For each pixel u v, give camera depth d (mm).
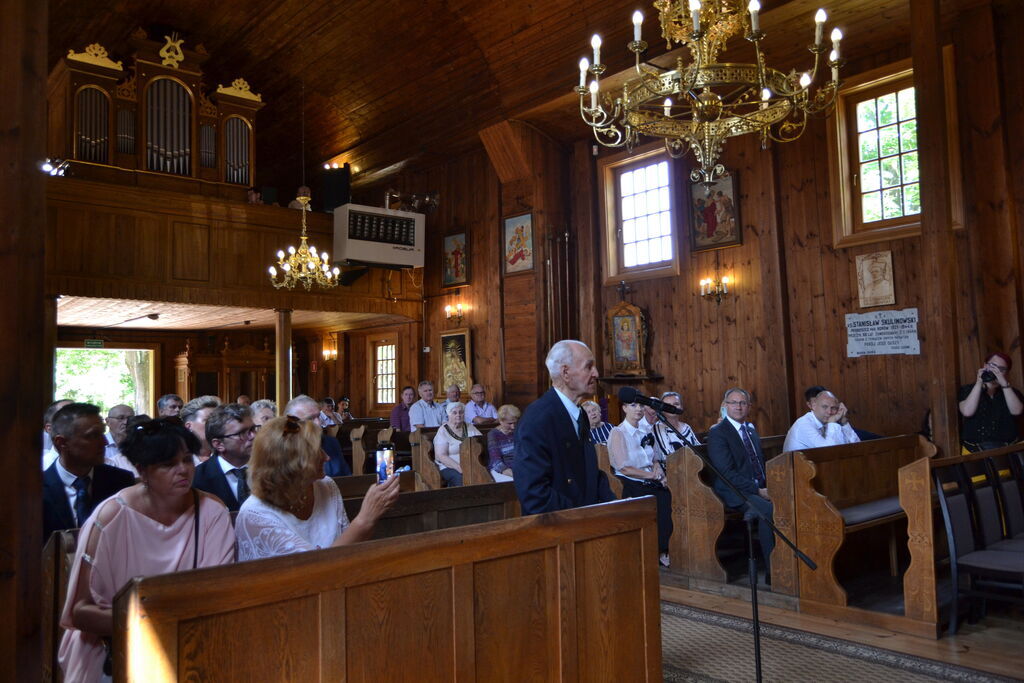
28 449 1747
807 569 4656
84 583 2086
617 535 2625
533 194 11180
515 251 11500
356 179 14320
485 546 2227
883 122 8242
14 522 1704
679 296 10016
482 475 6715
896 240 8016
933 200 6129
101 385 23000
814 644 4047
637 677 2633
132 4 11047
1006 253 7086
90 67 10539
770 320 8961
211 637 1703
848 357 8352
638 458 6016
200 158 11641
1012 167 7199
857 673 3605
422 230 12781
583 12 9211
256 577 1774
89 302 10484
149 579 1617
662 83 5164
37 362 1792
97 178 10523
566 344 2996
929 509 4152
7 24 1778
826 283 8578
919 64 6238
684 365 9914
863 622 4375
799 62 8594
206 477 3312
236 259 11195
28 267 1780
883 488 5543
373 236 12156
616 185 11000
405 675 2031
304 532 2498
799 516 4715
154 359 14938
